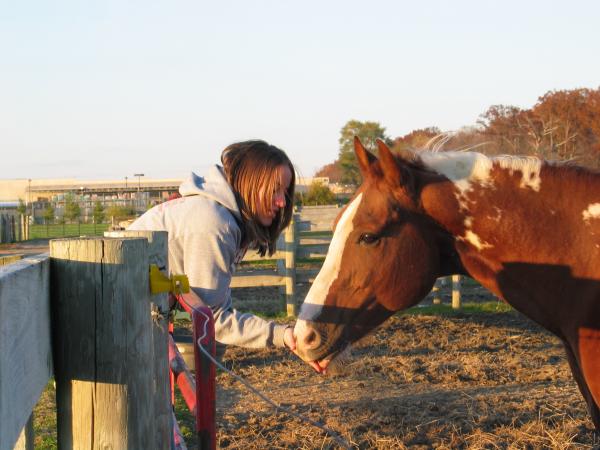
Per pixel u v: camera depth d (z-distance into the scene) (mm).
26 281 1168
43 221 46250
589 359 2596
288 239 9672
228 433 4711
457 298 10031
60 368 1453
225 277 2582
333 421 4859
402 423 4777
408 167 2854
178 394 5840
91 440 1448
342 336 2775
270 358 7000
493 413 4922
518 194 2732
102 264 1440
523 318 9172
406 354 7125
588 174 2727
